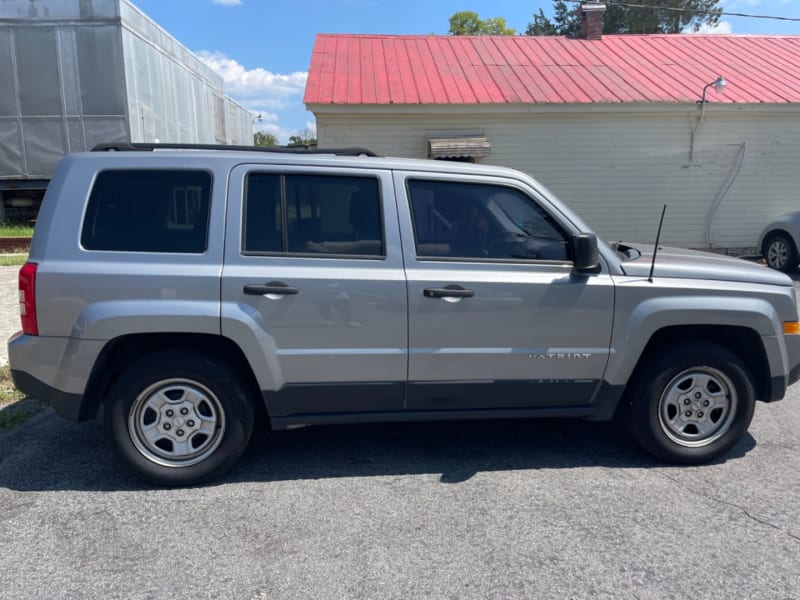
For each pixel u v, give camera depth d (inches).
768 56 616.1
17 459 161.3
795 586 108.8
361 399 149.7
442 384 150.1
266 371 142.7
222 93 993.5
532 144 521.3
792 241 461.4
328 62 567.5
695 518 131.6
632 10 1342.3
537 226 154.2
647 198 536.1
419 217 150.0
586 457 163.9
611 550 119.6
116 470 154.9
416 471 154.7
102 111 621.0
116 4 602.2
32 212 676.7
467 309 147.2
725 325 157.8
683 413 157.8
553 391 154.7
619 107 507.8
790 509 135.4
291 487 145.9
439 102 493.7
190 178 143.9
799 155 536.1
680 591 107.4
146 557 117.2
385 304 144.6
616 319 152.4
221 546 120.7
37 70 610.2
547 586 108.7
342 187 147.9
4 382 221.9
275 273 141.5
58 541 122.5
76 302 137.2
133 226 141.6
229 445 145.8
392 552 118.9
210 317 138.3
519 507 136.3
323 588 108.0
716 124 526.6
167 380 142.2
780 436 178.1
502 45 640.4
